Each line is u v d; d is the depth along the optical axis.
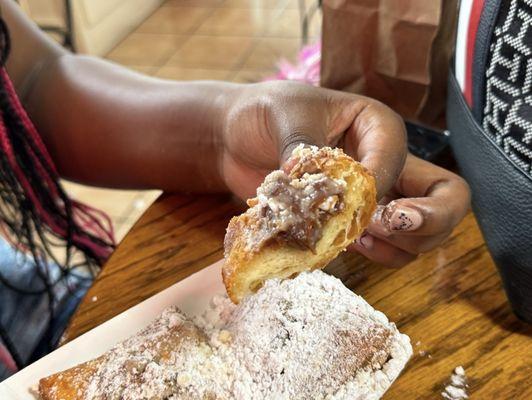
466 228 0.27
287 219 0.17
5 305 0.33
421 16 0.29
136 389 0.21
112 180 0.34
